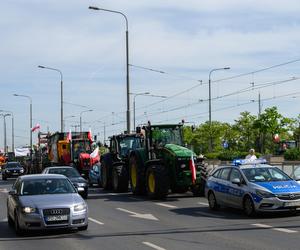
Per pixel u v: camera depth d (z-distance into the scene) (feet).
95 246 38.60
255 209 52.42
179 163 75.92
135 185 85.71
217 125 236.02
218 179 60.08
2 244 40.73
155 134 81.51
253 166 57.00
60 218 43.70
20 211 44.11
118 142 96.73
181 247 37.04
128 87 120.88
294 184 53.26
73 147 142.31
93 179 115.14
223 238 40.47
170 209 63.10
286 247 36.04
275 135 208.74
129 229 47.24
